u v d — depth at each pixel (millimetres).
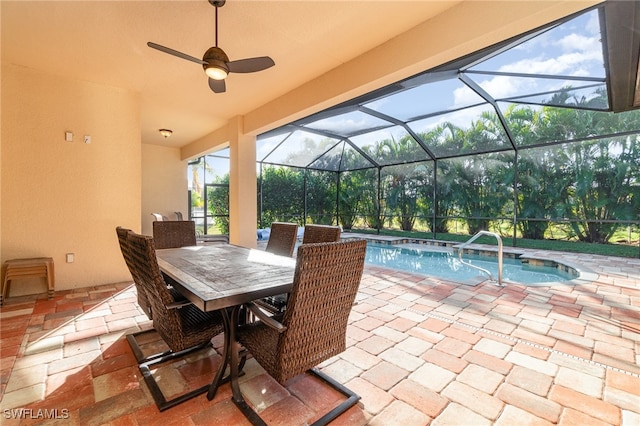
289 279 1829
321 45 3043
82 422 1476
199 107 4918
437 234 8867
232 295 1507
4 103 3350
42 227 3604
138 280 1953
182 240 3457
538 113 6254
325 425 1474
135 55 3188
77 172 3803
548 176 7086
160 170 7957
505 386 1773
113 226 4062
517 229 7594
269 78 3807
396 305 3166
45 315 2906
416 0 2402
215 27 2641
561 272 5383
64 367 1979
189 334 1708
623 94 3680
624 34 2385
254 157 5543
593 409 1565
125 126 4113
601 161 6445
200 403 1631
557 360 2055
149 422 1482
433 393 1718
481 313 2922
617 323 2650
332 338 1586
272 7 2439
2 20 2561
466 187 8289
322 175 11055
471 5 2389
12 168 3418
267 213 9672
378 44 3033
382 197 10109
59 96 3664
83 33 2773
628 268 4805
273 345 1574
